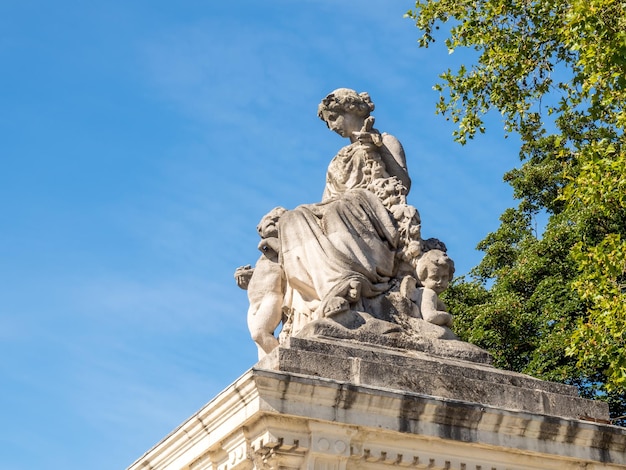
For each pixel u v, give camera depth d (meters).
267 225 12.19
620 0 15.10
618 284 16.61
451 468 10.19
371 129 12.71
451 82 17.75
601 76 15.33
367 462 9.98
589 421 10.83
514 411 10.35
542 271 20.52
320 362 10.09
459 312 21.02
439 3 17.83
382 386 10.14
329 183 12.79
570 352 15.47
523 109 17.69
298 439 9.71
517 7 17.36
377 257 11.45
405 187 12.12
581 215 19.66
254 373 9.59
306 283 11.48
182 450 10.75
